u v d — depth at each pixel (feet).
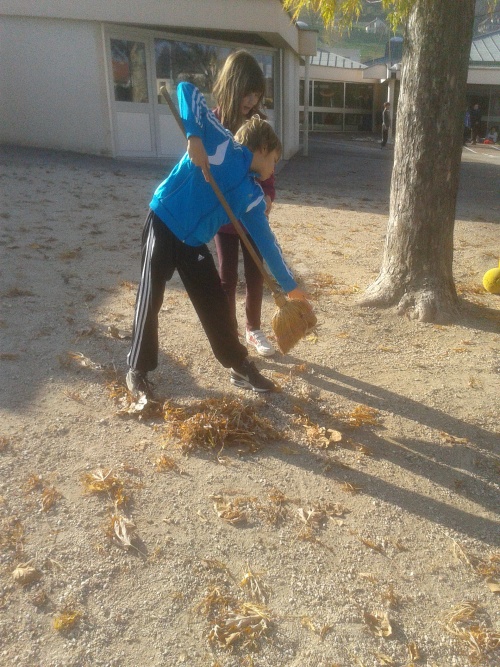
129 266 19.61
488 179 53.98
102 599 7.72
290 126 62.69
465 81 15.80
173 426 11.11
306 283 19.36
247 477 10.09
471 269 22.16
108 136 43.68
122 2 41.29
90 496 9.39
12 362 12.87
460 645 7.53
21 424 10.89
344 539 8.99
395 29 15.96
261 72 12.01
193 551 8.55
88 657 7.00
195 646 7.23
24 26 41.55
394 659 7.29
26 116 43.14
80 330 14.65
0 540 8.41
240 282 19.01
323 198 36.55
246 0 44.65
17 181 30.94
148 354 11.51
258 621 7.57
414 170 16.30
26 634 7.20
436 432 11.66
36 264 18.94
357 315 16.76
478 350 15.11
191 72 48.26
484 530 9.38
